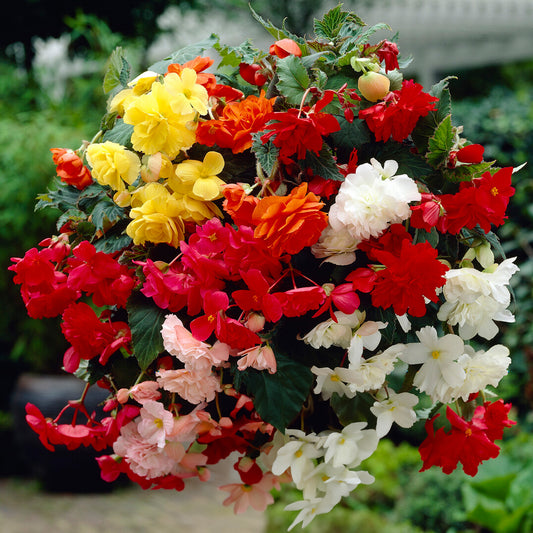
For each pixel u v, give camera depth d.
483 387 1.14
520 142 4.20
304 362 1.09
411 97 1.08
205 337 1.03
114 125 1.26
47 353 4.38
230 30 6.30
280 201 1.00
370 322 1.06
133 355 1.22
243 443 1.20
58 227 1.29
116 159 1.12
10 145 4.06
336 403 1.13
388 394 1.14
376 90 1.11
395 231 1.07
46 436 1.18
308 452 1.09
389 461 3.42
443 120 1.11
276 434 1.17
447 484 3.07
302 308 1.00
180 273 1.08
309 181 1.13
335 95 1.11
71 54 5.05
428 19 6.39
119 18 5.13
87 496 4.16
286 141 1.07
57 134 4.02
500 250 1.17
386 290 1.01
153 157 1.11
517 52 6.64
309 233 1.01
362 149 1.16
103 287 1.15
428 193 1.09
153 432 1.09
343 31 1.28
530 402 3.55
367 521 2.87
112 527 3.63
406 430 3.72
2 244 4.20
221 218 1.15
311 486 1.11
